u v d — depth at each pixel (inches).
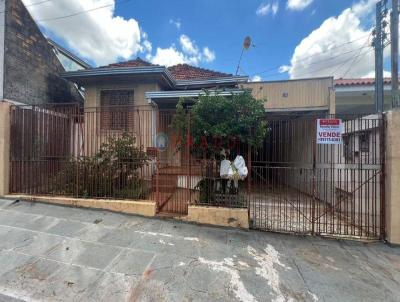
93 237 155.6
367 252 152.9
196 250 144.1
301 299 105.0
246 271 124.5
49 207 204.8
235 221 180.9
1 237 151.5
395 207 160.7
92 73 295.6
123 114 298.4
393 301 106.2
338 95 366.6
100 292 105.7
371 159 181.6
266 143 246.7
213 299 103.0
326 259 142.0
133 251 139.9
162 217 191.0
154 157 229.6
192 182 204.5
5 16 249.8
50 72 317.1
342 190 225.8
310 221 186.4
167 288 109.0
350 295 109.0
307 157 297.1
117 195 210.5
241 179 183.8
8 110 226.1
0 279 113.0
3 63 247.9
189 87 345.7
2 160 221.6
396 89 206.5
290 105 298.7
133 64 366.3
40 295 103.7
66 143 236.2
